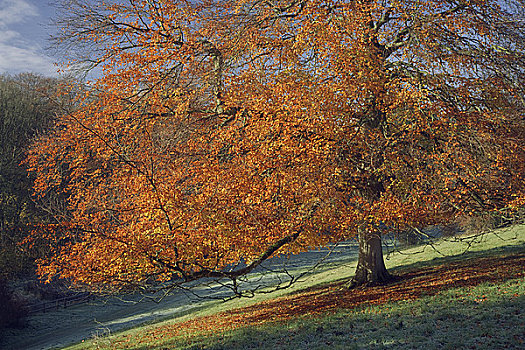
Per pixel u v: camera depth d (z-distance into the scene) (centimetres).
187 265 1202
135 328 2211
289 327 1309
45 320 3077
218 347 1234
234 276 1190
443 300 1248
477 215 1473
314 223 1245
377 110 1437
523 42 1427
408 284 1647
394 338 1002
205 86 1502
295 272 3153
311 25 1376
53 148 1720
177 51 1523
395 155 1331
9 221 3331
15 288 3428
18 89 3709
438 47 1397
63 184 1780
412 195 1315
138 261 1191
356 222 1323
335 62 1350
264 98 1331
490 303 1118
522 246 2120
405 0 1434
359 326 1164
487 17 1442
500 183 1452
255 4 1463
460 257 2150
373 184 1407
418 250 2809
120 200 1499
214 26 1540
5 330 2791
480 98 1441
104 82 1627
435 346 896
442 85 1377
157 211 1230
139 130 1533
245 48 1425
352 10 1388
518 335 865
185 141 1499
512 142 1348
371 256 1823
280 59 1409
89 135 1579
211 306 2452
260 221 1209
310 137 1271
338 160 1280
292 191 1230
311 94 1309
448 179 1332
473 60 1417
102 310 3294
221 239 1189
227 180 1255
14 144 3519
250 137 1310
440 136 1377
